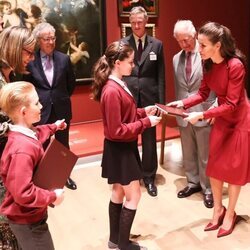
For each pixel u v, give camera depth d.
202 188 3.27
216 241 2.64
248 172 2.58
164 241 2.66
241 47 5.96
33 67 3.21
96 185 3.64
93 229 2.85
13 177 1.48
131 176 2.24
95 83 2.22
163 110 2.42
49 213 3.10
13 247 1.78
